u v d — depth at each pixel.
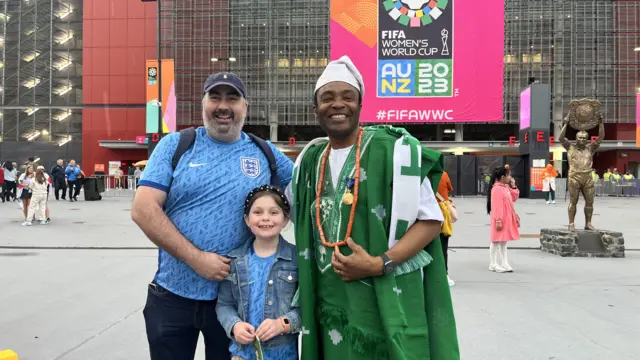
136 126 43.94
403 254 1.88
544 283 6.12
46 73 45.16
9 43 45.41
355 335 1.91
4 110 45.31
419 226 1.94
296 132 46.19
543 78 40.09
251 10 42.03
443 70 27.20
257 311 2.09
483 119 27.22
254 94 42.31
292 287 2.14
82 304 5.00
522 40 40.12
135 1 43.31
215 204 2.13
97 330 4.18
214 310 2.21
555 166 37.75
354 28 26.97
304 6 41.72
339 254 1.91
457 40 27.14
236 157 2.23
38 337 4.00
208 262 2.06
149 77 24.98
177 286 2.15
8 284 5.90
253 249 2.18
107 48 43.81
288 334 2.10
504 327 4.31
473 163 26.52
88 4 43.78
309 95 42.00
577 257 8.12
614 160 41.19
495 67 27.27
